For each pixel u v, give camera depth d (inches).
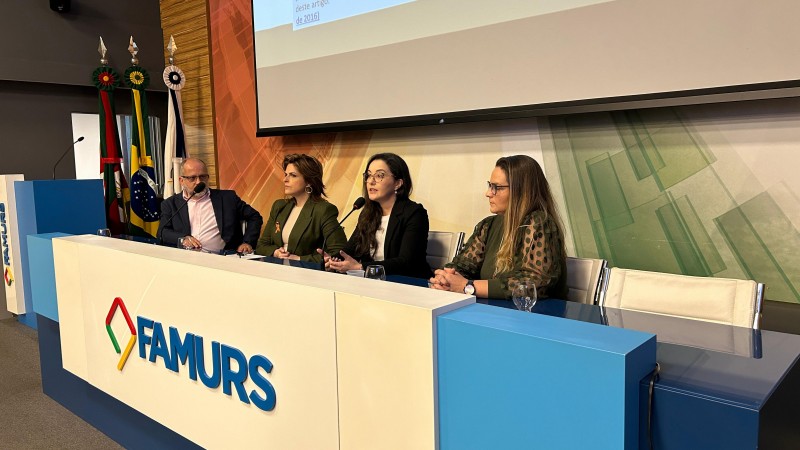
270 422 56.7
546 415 37.6
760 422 34.4
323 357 50.7
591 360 35.3
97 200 156.6
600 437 35.4
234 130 199.0
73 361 92.1
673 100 99.6
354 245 110.9
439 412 43.3
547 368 37.3
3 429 95.1
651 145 109.9
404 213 105.3
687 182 106.3
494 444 40.4
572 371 36.2
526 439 38.7
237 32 191.9
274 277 55.8
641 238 113.3
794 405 43.0
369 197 108.2
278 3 168.7
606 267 80.2
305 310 51.8
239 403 60.1
